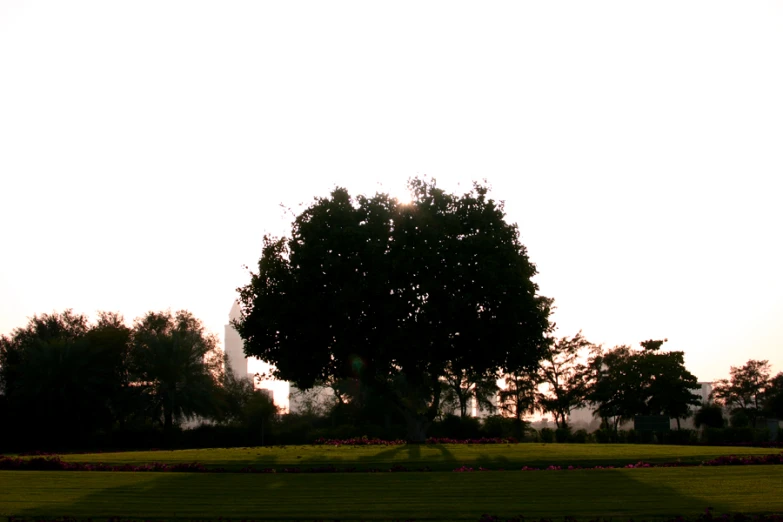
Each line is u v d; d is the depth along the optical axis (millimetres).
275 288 42000
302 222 42188
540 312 41281
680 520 16656
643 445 42531
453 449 37438
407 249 39625
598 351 73625
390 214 41375
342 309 38500
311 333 39625
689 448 38469
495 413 74562
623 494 20797
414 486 23109
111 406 73438
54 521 17453
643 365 69875
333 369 42406
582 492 21297
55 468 29625
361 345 40531
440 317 39125
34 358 69500
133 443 65875
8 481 25250
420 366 41969
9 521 17469
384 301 39312
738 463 28188
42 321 88562
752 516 17062
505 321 39719
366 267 39781
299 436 65625
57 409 68562
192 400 70938
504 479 24500
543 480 24078
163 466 29234
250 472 27703
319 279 40188
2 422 68938
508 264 40656
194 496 21469
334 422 79375
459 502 19828
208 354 81438
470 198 42406
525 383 71125
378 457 32625
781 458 28422
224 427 69312
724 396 93438
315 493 21859
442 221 41000
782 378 91188
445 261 40031
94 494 22016
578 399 73125
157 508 19328
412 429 44219
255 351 43031
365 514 18141
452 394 73438
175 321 87188
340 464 30062
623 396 70000
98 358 72750
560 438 57312
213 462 31719
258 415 80875
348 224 41031
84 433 71125
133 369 76562
